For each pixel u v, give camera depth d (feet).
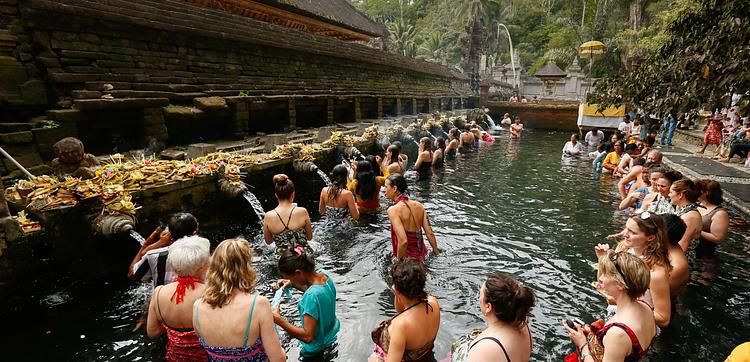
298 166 23.72
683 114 12.70
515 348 6.73
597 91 17.29
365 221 20.92
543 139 64.23
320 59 43.88
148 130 21.67
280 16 46.52
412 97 64.69
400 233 15.11
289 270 10.27
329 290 10.75
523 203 25.71
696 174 28.68
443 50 164.86
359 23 64.13
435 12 189.57
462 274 15.39
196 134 26.45
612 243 18.67
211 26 27.91
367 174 21.17
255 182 20.59
